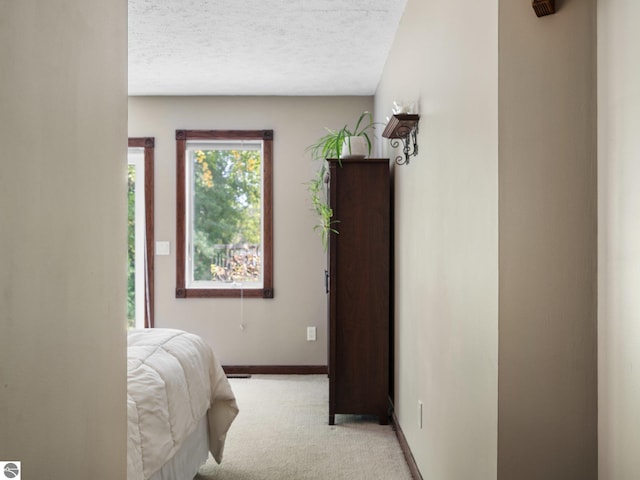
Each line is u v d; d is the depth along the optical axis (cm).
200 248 585
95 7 138
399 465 338
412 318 337
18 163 104
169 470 264
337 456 351
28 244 107
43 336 113
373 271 414
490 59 182
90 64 135
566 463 175
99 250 141
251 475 321
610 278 167
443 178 253
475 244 201
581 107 173
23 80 105
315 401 476
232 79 522
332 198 415
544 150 174
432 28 277
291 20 379
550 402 175
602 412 171
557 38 174
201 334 577
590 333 174
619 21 160
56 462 119
